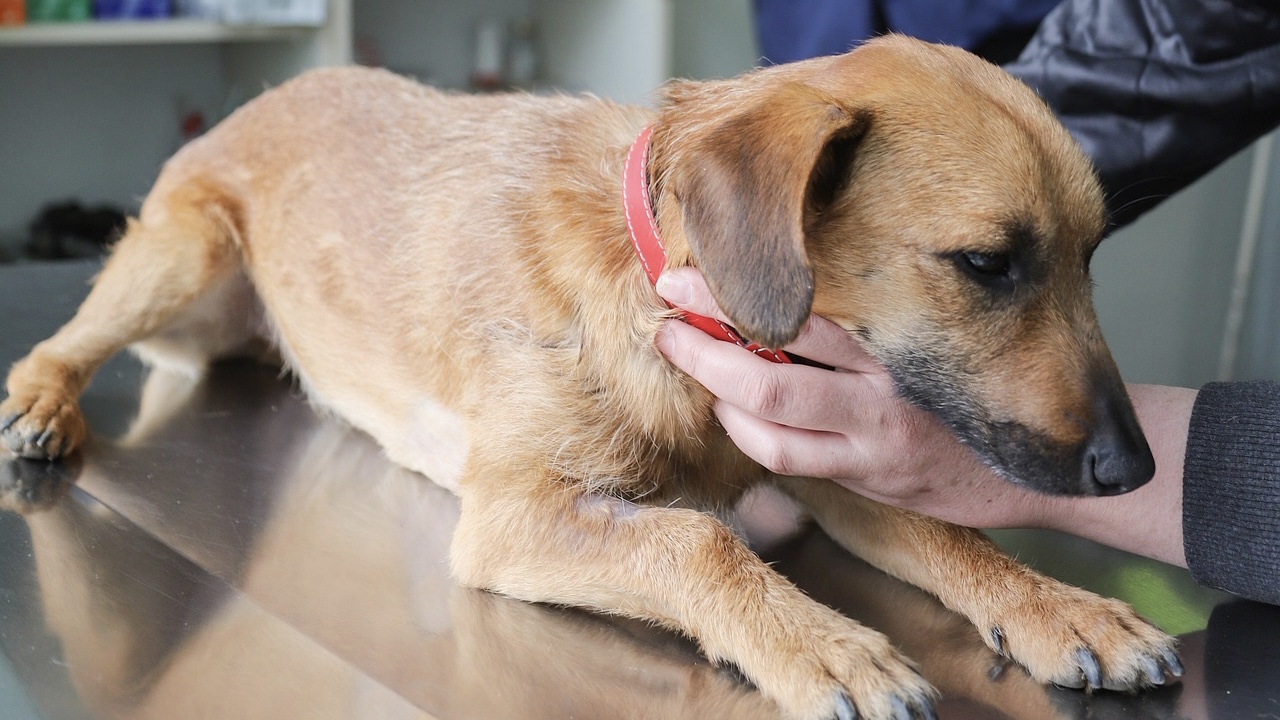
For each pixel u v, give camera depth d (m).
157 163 4.94
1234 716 1.25
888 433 1.48
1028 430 1.40
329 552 1.60
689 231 1.35
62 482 1.82
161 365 2.47
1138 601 1.54
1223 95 2.19
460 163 1.96
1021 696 1.30
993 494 1.56
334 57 4.28
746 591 1.40
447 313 1.83
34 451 1.89
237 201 2.34
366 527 1.71
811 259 1.47
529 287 1.70
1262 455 1.48
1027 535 1.78
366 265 2.05
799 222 1.30
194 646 1.32
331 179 2.16
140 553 1.56
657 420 1.61
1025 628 1.38
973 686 1.32
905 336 1.46
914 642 1.43
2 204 4.69
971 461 1.53
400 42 5.12
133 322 2.22
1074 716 1.25
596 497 1.60
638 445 1.63
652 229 1.53
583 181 1.73
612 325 1.60
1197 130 2.23
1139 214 2.42
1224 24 2.16
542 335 1.68
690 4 5.20
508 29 5.23
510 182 1.82
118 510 1.71
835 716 1.23
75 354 2.17
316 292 2.16
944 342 1.43
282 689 1.24
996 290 1.41
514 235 1.76
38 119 4.67
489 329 1.74
